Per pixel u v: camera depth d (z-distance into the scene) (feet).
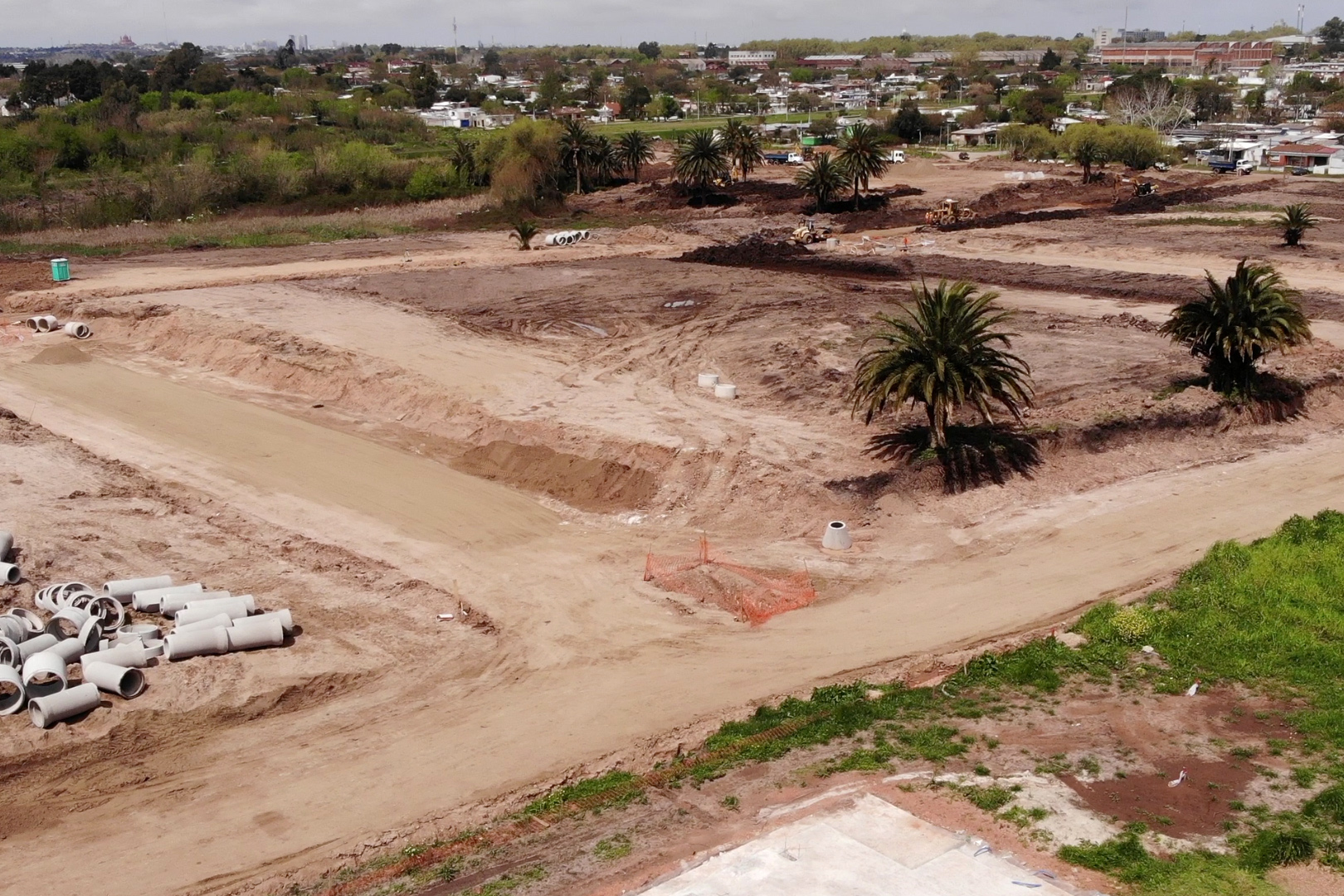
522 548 109.29
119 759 73.72
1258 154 471.21
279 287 215.51
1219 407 137.18
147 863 64.34
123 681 79.30
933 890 58.34
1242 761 70.54
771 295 201.67
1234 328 135.64
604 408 140.36
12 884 62.44
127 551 104.12
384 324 184.55
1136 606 90.53
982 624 92.22
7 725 75.00
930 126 623.36
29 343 186.50
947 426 126.72
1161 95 626.23
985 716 76.84
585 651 89.20
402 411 149.79
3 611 90.38
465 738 77.00
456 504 120.78
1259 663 82.74
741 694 82.43
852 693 80.84
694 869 60.49
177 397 159.22
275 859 64.54
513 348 171.12
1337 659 82.64
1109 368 151.94
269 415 151.53
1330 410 146.20
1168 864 60.29
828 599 97.71
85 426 146.00
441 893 60.08
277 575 101.30
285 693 81.20
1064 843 62.39
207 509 117.19
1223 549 101.81
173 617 91.45
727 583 99.81
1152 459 128.67
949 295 116.88
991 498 116.98
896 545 107.86
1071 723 75.66
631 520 115.85
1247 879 58.80
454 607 96.48
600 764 73.20
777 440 127.13
